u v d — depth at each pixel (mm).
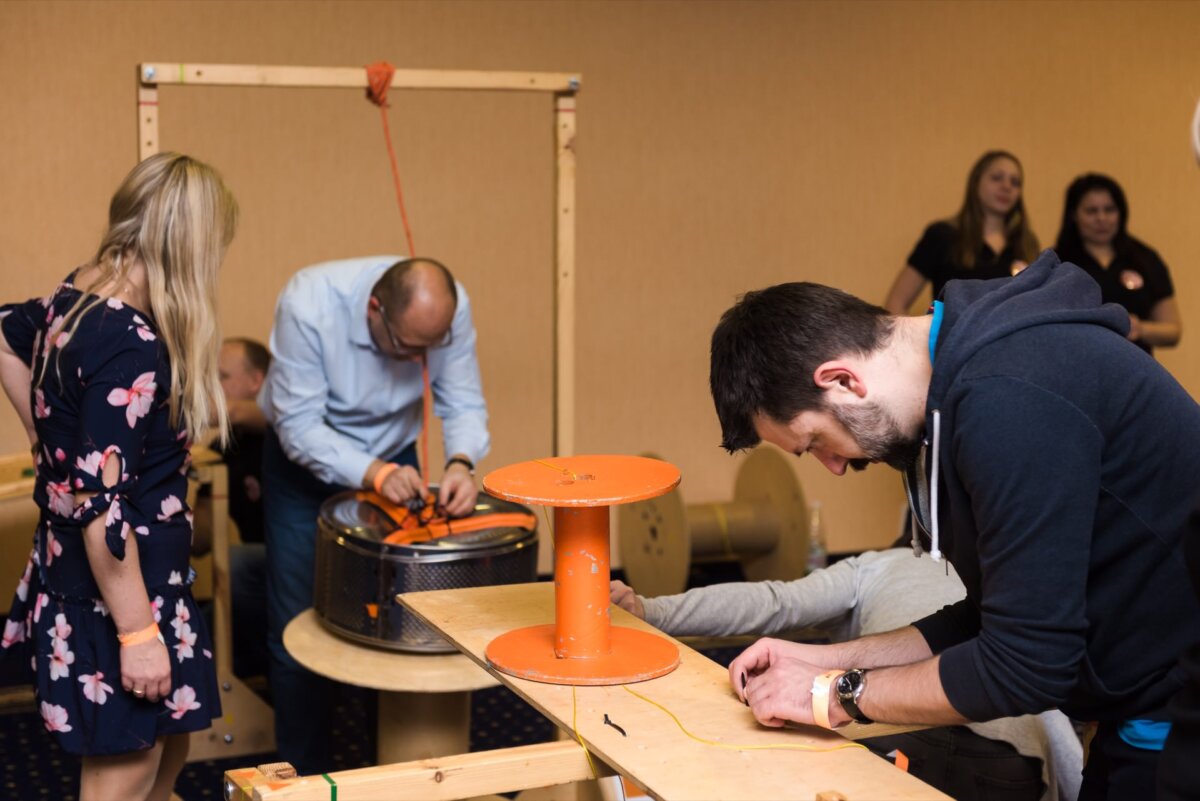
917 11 4695
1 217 3965
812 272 4766
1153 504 1209
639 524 4230
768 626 2021
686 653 1574
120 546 1875
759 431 1353
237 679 3100
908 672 1278
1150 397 1190
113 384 1857
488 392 4492
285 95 4156
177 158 1981
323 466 2695
